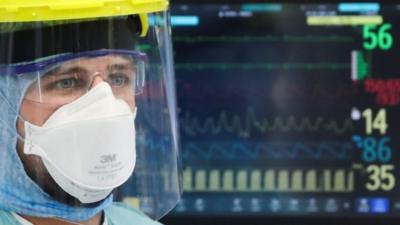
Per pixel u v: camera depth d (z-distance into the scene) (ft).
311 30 9.67
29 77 4.87
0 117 4.96
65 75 4.90
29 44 4.84
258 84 9.71
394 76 9.73
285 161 9.79
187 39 9.61
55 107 4.90
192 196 9.73
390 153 9.82
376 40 9.70
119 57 5.06
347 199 9.84
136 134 5.90
